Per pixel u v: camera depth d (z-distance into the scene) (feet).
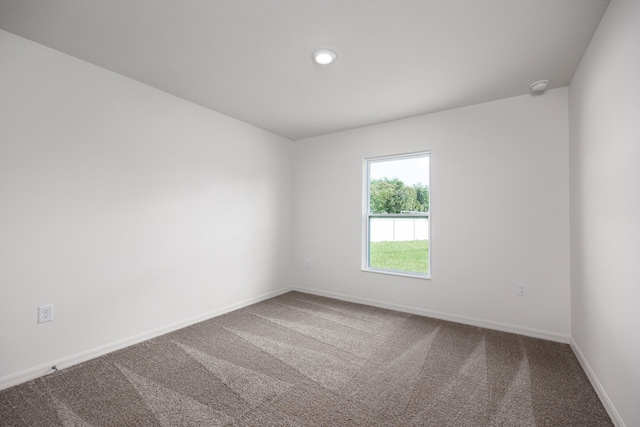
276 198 13.71
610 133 5.44
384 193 12.41
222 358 7.63
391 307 11.73
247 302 12.12
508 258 9.48
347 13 5.62
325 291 13.61
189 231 9.93
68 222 7.14
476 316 9.99
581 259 7.41
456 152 10.43
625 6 4.73
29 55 6.54
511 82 8.46
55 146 6.92
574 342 8.11
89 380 6.54
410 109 10.60
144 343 8.45
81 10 5.58
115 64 7.63
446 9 5.48
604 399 5.70
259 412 5.56
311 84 8.70
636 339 4.50
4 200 6.21
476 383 6.55
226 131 11.28
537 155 9.06
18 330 6.38
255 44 6.72
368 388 6.35
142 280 8.63
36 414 5.43
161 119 9.12
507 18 5.73
